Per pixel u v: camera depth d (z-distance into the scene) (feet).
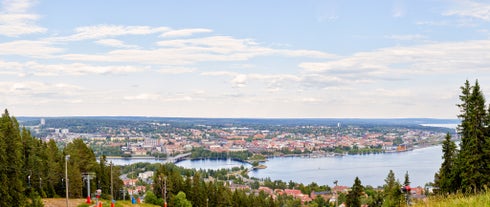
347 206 318.86
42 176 253.85
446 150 146.82
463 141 136.05
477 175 127.34
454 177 137.90
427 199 62.59
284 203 490.08
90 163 309.42
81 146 311.68
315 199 500.74
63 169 271.90
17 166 187.42
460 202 55.01
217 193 355.36
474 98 133.28
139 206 270.05
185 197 337.72
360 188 316.19
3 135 180.96
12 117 240.32
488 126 132.98
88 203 227.61
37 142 282.97
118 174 336.49
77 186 273.13
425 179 638.12
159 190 348.79
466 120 134.72
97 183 311.88
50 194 260.62
